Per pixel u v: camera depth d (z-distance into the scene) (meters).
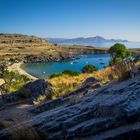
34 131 9.57
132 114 8.23
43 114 11.70
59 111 10.75
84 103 10.70
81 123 9.11
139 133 7.44
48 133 9.55
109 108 8.83
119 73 13.26
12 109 17.67
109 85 12.91
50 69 187.38
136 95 9.16
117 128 8.13
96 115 9.20
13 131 9.99
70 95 16.27
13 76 68.00
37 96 21.05
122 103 8.75
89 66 65.19
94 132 8.43
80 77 28.42
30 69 187.25
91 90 14.85
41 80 23.05
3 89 39.03
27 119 12.66
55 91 20.81
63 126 9.41
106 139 7.63
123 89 10.35
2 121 12.86
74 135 8.68
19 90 21.48
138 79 11.12
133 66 14.63
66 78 31.14
